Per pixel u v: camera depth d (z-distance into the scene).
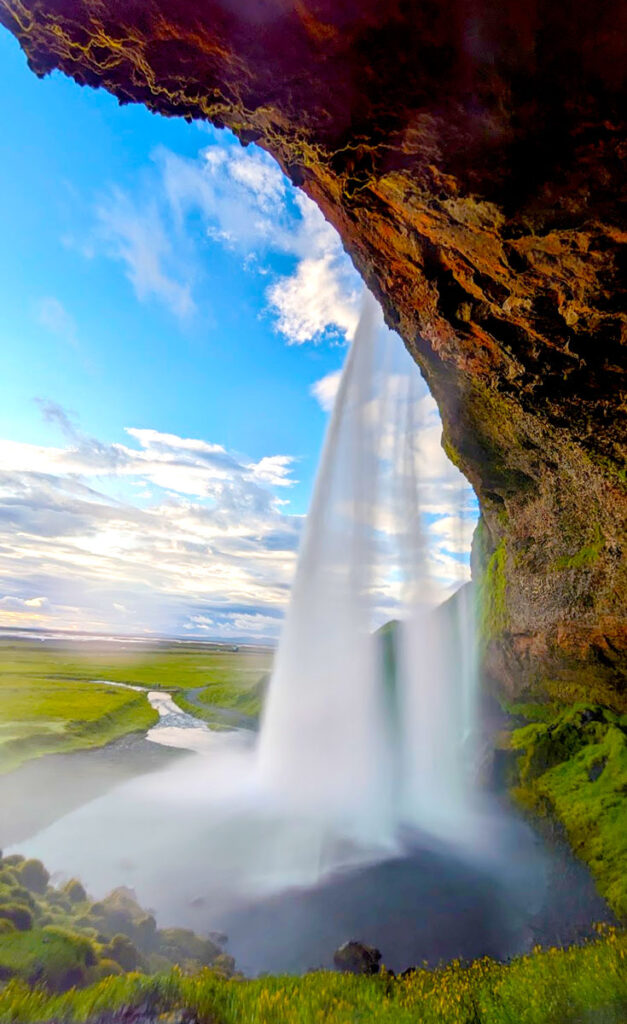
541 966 10.59
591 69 8.36
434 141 10.19
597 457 19.88
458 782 33.81
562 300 12.90
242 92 10.95
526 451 26.70
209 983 10.21
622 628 26.83
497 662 40.69
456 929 17.50
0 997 8.48
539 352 15.48
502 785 29.48
